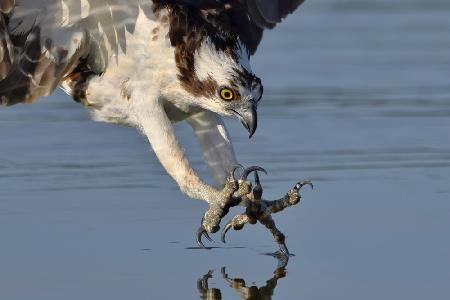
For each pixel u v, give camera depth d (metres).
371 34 23.03
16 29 12.21
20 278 11.62
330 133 17.06
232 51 12.13
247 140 16.80
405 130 17.19
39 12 12.17
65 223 13.40
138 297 11.11
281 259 12.22
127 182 15.03
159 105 12.32
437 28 23.50
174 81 12.23
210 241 12.80
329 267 11.89
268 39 22.77
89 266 12.00
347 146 16.44
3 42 12.19
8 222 13.41
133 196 14.44
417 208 13.78
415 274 11.60
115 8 12.15
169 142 12.25
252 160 15.81
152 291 11.30
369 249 12.39
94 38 12.41
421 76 20.06
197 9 12.21
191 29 12.05
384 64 20.81
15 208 13.94
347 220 13.42
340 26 23.80
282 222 13.43
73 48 12.39
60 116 18.34
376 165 15.57
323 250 12.45
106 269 11.91
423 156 15.95
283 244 12.36
